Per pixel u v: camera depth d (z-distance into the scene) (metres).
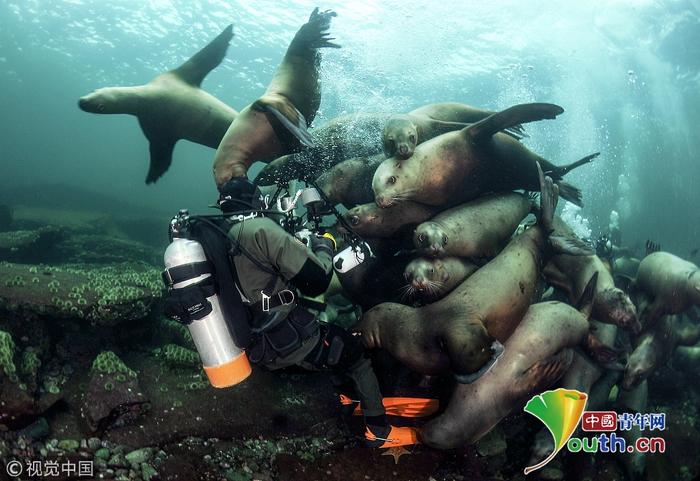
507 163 5.51
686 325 6.29
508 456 4.66
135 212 31.25
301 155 5.75
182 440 4.06
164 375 4.74
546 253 4.93
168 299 2.90
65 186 31.80
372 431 3.74
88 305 4.70
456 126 5.62
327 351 3.33
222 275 2.92
